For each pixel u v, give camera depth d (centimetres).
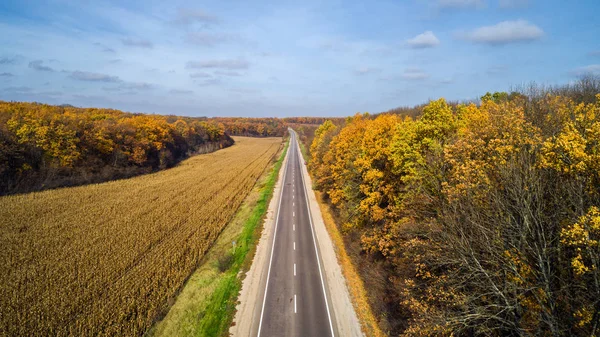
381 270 2552
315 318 2125
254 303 2300
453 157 1762
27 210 4241
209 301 2330
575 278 1139
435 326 1389
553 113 1884
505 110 1711
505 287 1262
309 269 2814
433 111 2347
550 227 1270
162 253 3056
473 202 1498
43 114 6475
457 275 1572
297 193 5734
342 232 3691
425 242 1709
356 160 3228
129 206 4562
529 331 1216
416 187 2144
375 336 1953
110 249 3098
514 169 1362
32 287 2433
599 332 994
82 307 2211
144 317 2145
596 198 1121
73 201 4750
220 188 5847
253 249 3238
